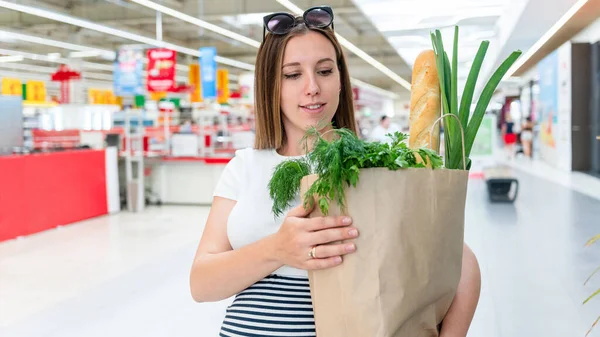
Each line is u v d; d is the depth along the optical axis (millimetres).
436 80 1198
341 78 1372
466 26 8703
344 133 950
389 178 911
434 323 1012
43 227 7352
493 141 12672
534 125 17094
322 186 913
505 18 7582
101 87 28672
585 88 10961
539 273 4676
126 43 18141
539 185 9938
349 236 922
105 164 8875
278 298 1171
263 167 1269
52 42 13969
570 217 6703
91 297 4430
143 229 7488
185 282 4809
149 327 3742
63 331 3693
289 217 990
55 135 10523
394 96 40062
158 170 10305
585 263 4855
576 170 11422
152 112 12820
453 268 987
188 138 10305
